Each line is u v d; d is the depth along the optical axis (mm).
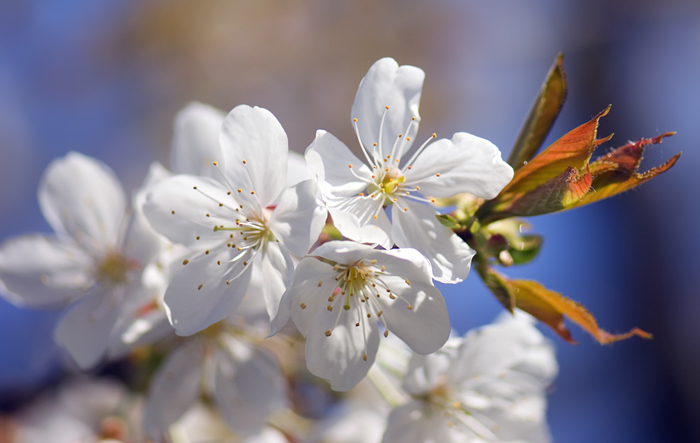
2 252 253
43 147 486
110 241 253
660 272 466
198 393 244
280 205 219
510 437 240
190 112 243
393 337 249
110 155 502
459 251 218
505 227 226
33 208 467
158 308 234
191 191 224
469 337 235
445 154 222
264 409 244
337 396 272
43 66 507
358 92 226
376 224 220
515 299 224
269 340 251
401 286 219
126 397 278
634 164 215
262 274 222
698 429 428
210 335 245
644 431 434
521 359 248
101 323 244
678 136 490
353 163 224
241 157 221
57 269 253
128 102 519
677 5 511
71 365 285
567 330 222
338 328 220
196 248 225
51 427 291
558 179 214
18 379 307
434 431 236
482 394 241
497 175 218
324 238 226
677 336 451
